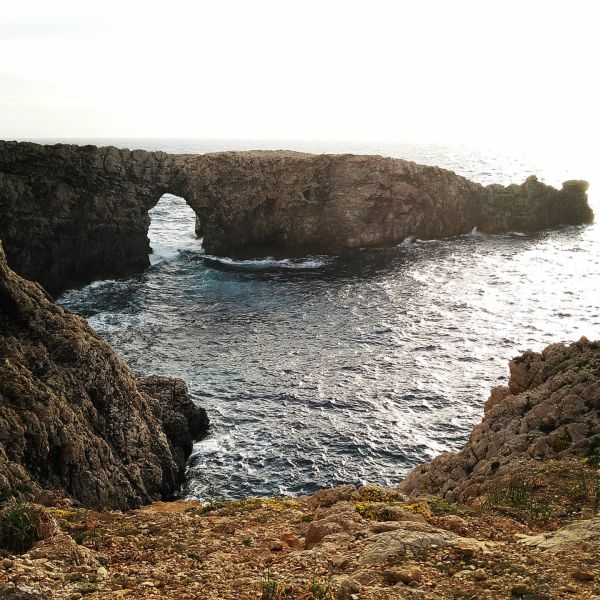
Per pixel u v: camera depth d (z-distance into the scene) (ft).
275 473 106.52
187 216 388.16
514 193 319.68
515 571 31.78
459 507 49.57
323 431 120.47
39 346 97.09
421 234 297.94
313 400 133.49
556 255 270.26
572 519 45.50
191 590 31.96
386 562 33.83
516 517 46.57
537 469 58.65
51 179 217.56
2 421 78.28
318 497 53.21
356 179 274.77
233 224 268.41
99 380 101.45
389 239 286.25
